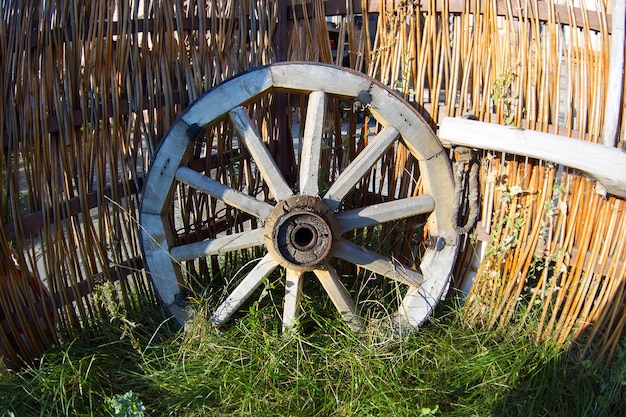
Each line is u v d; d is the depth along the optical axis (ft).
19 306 7.48
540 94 7.63
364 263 8.05
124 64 7.77
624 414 7.36
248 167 9.34
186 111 7.65
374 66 8.64
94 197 7.97
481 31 7.82
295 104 9.40
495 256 8.28
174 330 8.39
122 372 7.47
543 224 7.86
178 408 6.92
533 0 7.50
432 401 7.20
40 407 6.95
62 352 7.55
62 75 7.34
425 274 8.34
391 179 8.96
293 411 6.95
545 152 7.38
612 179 7.09
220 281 9.60
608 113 7.23
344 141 9.03
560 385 7.48
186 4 8.23
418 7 8.04
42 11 7.07
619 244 7.39
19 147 7.19
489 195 8.22
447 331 8.27
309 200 7.47
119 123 7.95
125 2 7.58
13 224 7.24
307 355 7.68
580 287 7.77
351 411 6.89
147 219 7.96
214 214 9.32
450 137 7.84
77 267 8.05
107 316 8.50
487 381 7.38
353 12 8.55
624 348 7.48
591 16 7.36
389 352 7.79
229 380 7.23
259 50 8.79
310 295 8.87
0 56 6.91
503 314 8.45
